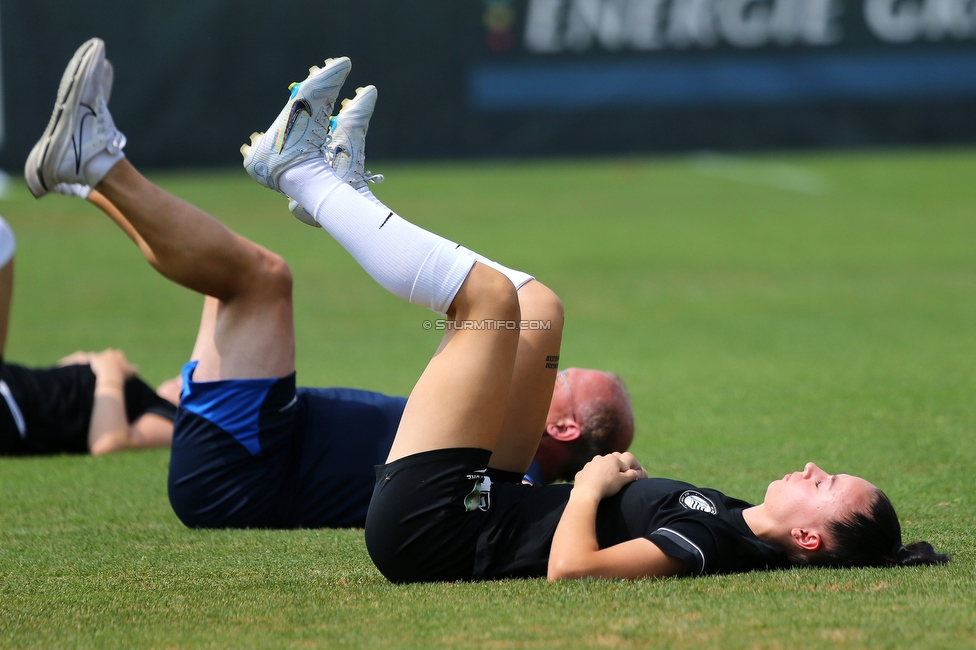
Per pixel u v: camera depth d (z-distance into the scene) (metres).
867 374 19.70
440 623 7.46
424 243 8.89
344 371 21.00
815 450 14.40
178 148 57.25
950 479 12.72
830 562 8.81
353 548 10.23
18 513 11.95
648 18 60.22
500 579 8.80
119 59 56.06
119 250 38.50
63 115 10.31
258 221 44.38
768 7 60.06
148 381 20.55
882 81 60.28
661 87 60.88
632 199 49.66
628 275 33.38
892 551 8.78
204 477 11.04
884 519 8.74
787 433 15.48
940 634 6.90
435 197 50.31
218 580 9.02
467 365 8.74
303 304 29.92
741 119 61.03
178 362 22.59
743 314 27.27
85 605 8.20
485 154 61.06
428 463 8.71
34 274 33.97
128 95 56.44
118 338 25.22
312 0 57.84
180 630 7.47
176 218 10.67
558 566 8.43
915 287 30.53
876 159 59.25
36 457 15.12
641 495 8.98
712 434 15.56
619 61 60.69
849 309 27.52
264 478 11.13
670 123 61.12
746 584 8.24
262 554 10.02
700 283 31.97
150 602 8.27
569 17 60.19
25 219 45.06
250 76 57.41
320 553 10.05
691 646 6.80
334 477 11.34
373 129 60.44
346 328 26.53
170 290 31.62
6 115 54.06
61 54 54.34
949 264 34.12
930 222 42.62
